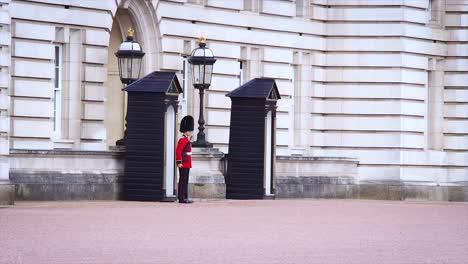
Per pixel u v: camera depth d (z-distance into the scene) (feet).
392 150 389.60
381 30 391.04
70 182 283.79
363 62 391.24
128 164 290.97
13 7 300.81
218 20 361.51
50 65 310.24
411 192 388.98
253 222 236.02
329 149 392.88
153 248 187.52
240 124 314.55
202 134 320.91
